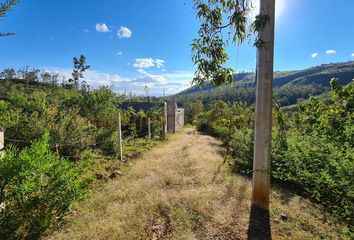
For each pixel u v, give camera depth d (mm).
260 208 4199
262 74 3836
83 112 12273
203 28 3529
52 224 3459
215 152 9539
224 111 22438
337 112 6105
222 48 3570
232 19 3303
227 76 3588
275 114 9930
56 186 3320
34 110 8898
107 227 3582
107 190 5082
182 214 4121
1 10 1485
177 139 13422
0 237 2779
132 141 11266
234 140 9758
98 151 8242
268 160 4086
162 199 4637
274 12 3664
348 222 3896
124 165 7258
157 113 15125
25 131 6754
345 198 4102
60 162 3553
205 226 3811
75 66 40969
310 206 4617
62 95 14133
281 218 4125
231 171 6891
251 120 14914
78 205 4320
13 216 2863
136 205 4375
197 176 6184
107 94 13320
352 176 3955
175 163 7344
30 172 3062
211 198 4828
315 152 5398
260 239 3494
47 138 3721
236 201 4719
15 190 2889
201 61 3594
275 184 5934
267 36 3697
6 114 6910
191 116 34188
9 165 2787
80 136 7797
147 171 6457
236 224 3869
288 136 7250
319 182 4676
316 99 7582
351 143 5285
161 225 3820
